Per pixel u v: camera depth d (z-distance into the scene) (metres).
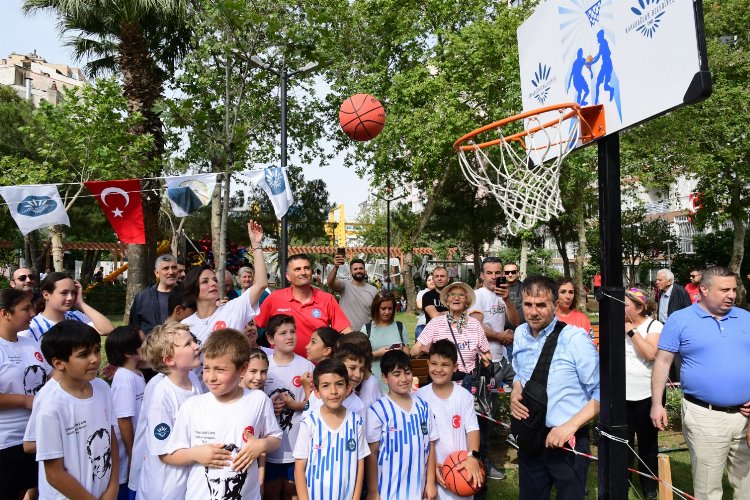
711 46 17.84
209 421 2.96
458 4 19.81
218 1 7.19
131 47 11.32
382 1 19.84
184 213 6.23
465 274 37.03
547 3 4.21
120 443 3.41
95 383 2.98
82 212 22.88
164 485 2.98
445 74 19.06
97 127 10.45
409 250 22.16
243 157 8.92
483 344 4.88
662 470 3.44
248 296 3.99
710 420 3.65
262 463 3.33
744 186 20.64
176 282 5.03
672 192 34.09
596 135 3.51
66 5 10.91
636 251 31.58
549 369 3.38
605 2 3.41
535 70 4.41
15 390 3.51
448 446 3.69
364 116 5.95
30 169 10.77
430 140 18.16
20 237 25.98
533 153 4.32
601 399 3.28
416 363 6.33
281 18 7.46
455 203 24.70
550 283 3.44
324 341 4.04
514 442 3.57
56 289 4.07
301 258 4.57
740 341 3.62
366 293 6.36
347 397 3.63
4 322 3.55
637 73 3.10
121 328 3.61
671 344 3.81
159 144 11.83
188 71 8.50
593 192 20.27
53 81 53.91
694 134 17.89
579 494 3.30
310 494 3.22
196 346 3.17
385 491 3.42
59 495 2.80
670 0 2.81
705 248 27.53
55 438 2.68
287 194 6.45
